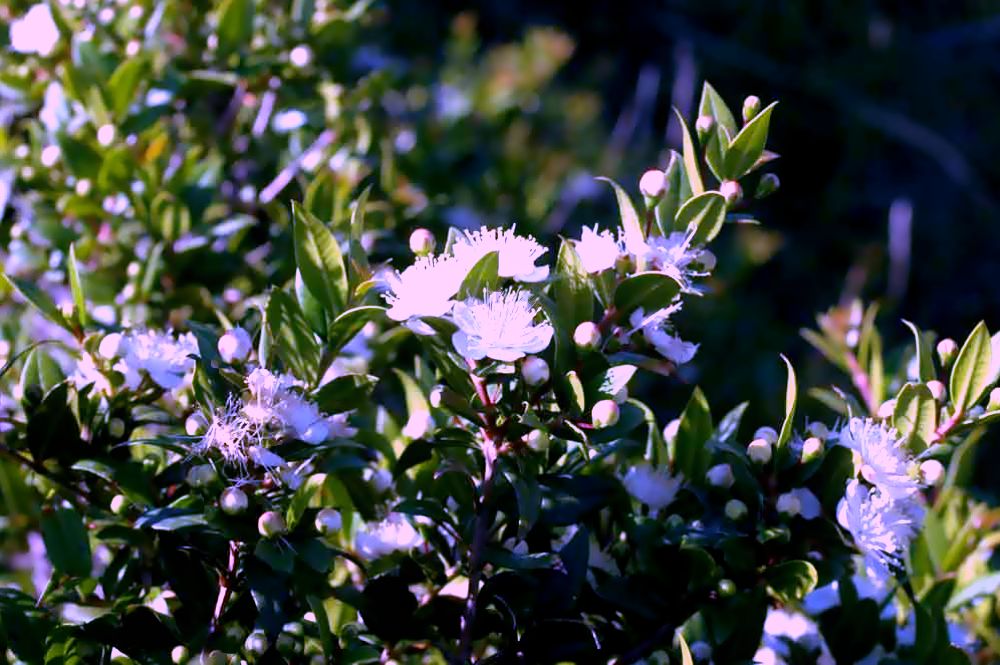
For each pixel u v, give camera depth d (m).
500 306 0.85
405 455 0.90
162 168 1.07
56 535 0.92
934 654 0.92
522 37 2.56
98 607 0.92
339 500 0.93
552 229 1.56
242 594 0.89
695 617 0.90
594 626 0.90
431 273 0.86
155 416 0.93
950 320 2.51
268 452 0.87
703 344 1.83
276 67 1.12
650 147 2.25
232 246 1.08
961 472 1.01
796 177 2.67
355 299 0.89
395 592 0.89
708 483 0.90
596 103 2.03
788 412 0.88
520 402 0.86
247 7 1.10
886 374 1.04
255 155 1.15
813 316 2.36
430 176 1.33
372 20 1.32
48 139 1.08
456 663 0.87
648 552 0.90
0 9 1.15
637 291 0.87
